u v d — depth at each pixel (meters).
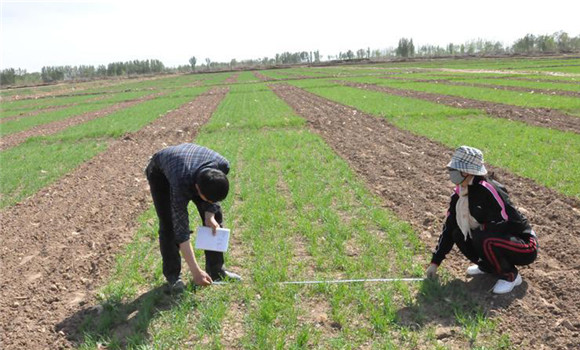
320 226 6.79
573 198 7.29
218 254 5.13
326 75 55.78
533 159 9.83
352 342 4.06
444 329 4.16
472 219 4.68
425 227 6.56
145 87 57.84
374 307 4.55
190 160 4.29
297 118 18.00
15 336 4.43
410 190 8.26
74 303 5.04
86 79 107.56
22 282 5.63
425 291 4.74
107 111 28.20
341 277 5.22
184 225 4.30
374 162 10.55
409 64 82.56
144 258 6.08
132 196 9.02
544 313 4.33
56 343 4.29
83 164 12.55
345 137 13.98
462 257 5.61
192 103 29.55
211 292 4.93
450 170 4.58
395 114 17.84
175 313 4.57
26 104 41.75
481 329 4.14
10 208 8.82
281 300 4.71
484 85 29.73
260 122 17.53
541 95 21.83
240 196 8.44
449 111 17.61
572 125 13.76
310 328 4.28
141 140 15.93
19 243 6.96
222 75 85.25
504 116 16.17
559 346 3.87
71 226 7.56
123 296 5.09
